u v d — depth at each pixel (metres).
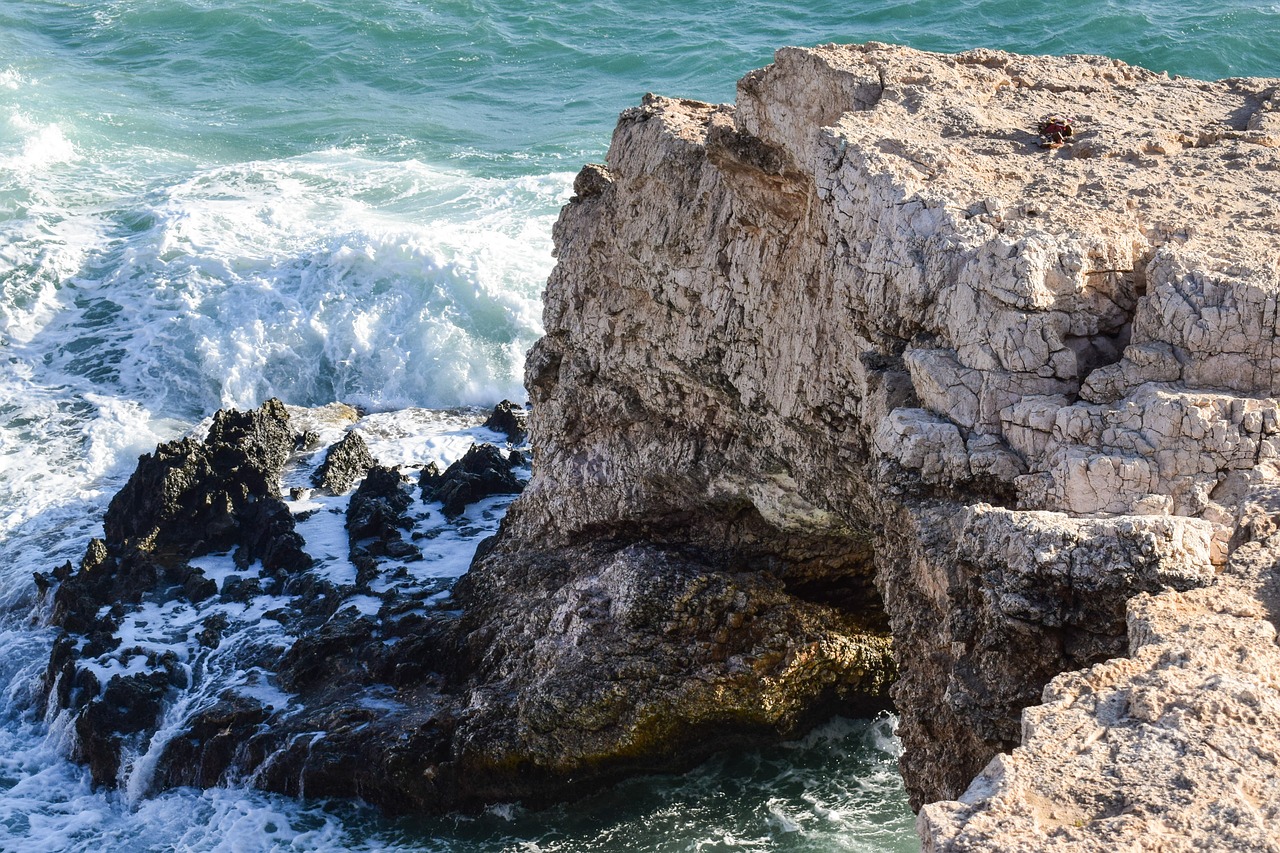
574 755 25.97
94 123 65.50
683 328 25.84
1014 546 13.83
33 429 43.41
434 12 78.00
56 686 31.14
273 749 27.88
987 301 16.75
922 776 17.28
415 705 28.53
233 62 74.00
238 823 26.72
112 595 34.16
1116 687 10.77
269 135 64.75
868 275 18.50
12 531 38.34
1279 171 20.55
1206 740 9.82
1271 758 9.65
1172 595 12.38
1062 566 13.48
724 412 26.00
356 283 48.97
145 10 79.44
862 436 20.81
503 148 61.81
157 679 30.59
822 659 26.80
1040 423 16.08
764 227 23.42
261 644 31.61
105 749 29.17
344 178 58.69
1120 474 15.14
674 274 25.73
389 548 34.75
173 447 37.19
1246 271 16.33
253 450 38.16
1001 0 70.06
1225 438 15.10
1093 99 24.44
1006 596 13.88
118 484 41.06
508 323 47.19
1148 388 15.94
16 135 62.88
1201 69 61.81
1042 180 19.62
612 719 26.05
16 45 76.06
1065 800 9.36
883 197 18.59
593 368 29.38
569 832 25.77
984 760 15.71
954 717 16.23
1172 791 9.31
